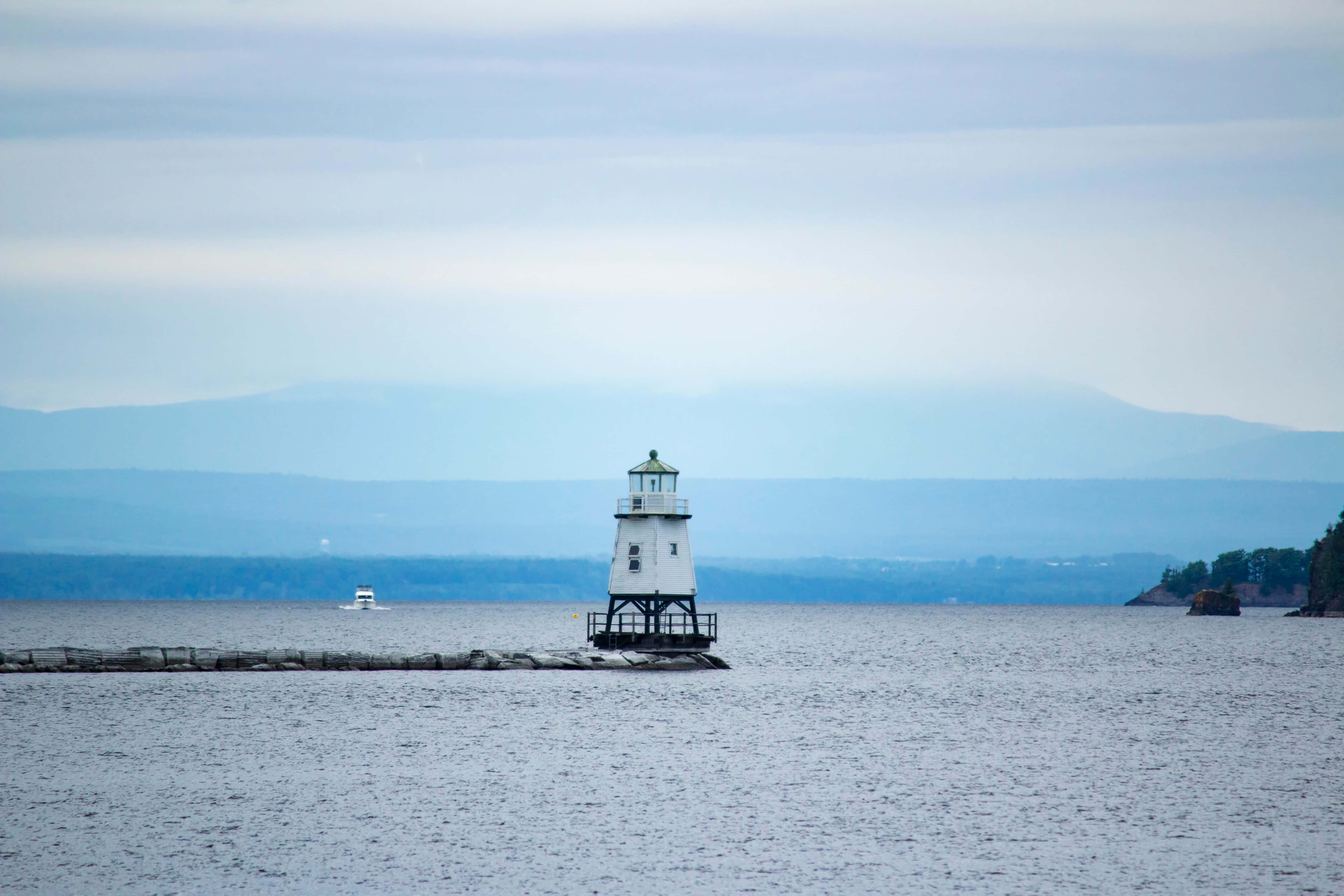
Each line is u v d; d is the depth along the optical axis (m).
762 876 152.12
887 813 181.88
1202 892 147.25
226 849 161.50
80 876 149.88
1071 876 152.50
